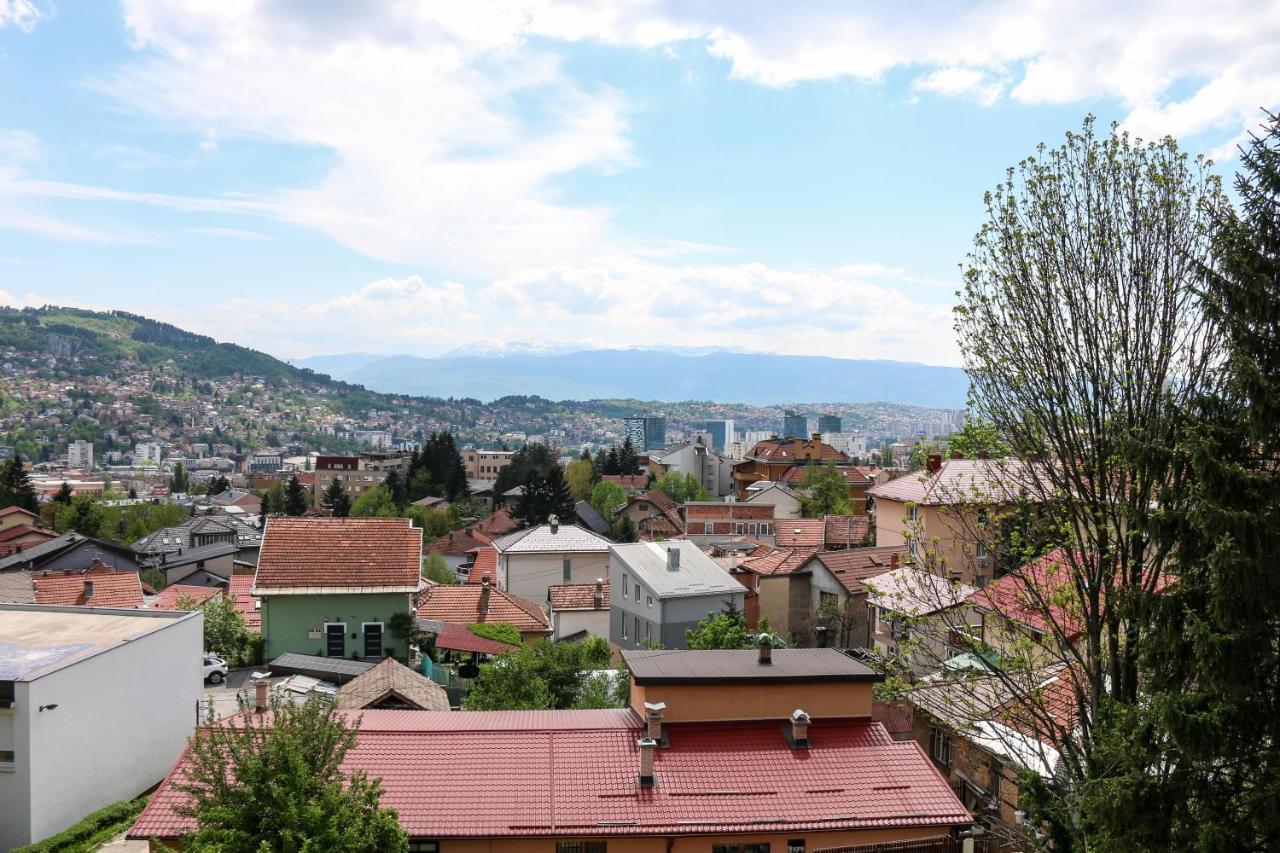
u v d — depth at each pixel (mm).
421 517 123688
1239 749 14578
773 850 21016
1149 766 15859
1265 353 15375
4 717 25688
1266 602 14102
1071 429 19781
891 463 195625
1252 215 15688
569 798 21312
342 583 44500
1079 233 19703
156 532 107375
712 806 21344
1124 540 19094
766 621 47031
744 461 151250
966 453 22375
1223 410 16078
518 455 166125
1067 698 24844
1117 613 18094
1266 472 14914
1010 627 21141
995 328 20719
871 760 23141
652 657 26609
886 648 43094
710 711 24047
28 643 30344
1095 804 15500
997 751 24781
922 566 23094
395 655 44844
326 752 17344
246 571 90312
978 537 22688
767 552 66188
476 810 20812
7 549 90062
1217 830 14047
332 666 41156
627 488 151000
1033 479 20750
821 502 108375
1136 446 16906
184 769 21469
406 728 23625
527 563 70312
